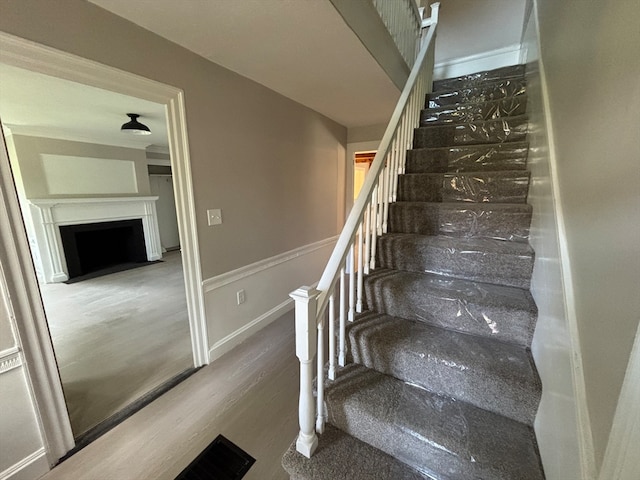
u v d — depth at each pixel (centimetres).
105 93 226
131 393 183
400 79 246
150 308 324
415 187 208
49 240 418
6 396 119
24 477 125
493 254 152
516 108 231
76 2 124
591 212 77
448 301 140
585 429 65
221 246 216
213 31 153
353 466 110
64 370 207
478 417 112
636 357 47
